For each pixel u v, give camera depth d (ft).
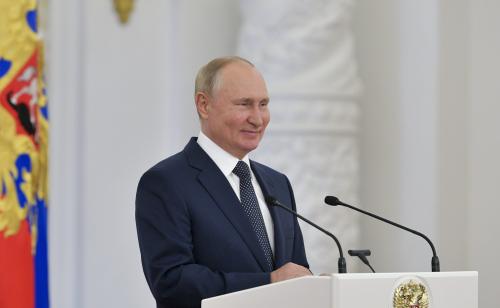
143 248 25.39
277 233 26.35
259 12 47.21
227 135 25.91
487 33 47.67
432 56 47.91
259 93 25.91
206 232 25.21
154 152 48.70
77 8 48.21
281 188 27.66
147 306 48.08
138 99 48.67
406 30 49.14
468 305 21.42
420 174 48.19
